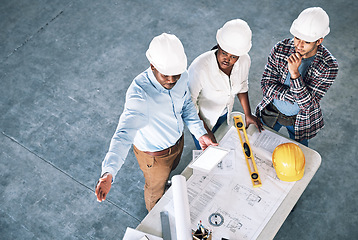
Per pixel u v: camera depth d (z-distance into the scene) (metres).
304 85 2.47
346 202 3.27
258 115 2.93
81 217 3.26
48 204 3.33
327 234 3.12
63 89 4.09
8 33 4.62
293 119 2.77
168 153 2.53
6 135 3.76
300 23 2.29
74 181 3.46
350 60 4.17
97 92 4.05
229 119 2.71
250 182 2.39
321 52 2.43
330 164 3.48
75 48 4.43
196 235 2.06
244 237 2.18
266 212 2.27
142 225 2.23
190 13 4.69
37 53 4.41
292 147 2.34
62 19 4.72
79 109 3.93
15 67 4.29
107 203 3.32
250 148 2.50
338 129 3.70
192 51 4.33
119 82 4.12
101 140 3.72
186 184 2.28
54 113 3.91
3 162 3.58
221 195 2.33
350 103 3.86
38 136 3.75
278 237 3.12
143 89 2.20
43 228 3.20
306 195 3.31
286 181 2.38
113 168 2.06
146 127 2.32
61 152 3.64
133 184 3.43
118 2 4.84
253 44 4.35
